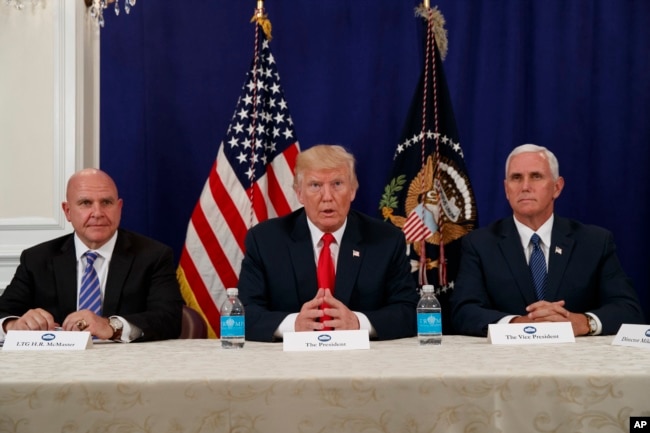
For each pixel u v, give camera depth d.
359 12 4.83
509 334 2.68
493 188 4.78
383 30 4.82
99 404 1.68
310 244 3.32
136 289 3.37
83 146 4.38
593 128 4.82
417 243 4.19
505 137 4.76
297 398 1.69
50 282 3.40
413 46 4.81
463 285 3.50
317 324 2.87
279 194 4.35
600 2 4.82
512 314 3.46
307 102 4.82
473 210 4.32
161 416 1.68
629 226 4.79
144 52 4.72
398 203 4.30
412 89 4.80
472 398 1.70
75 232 3.53
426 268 4.21
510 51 4.77
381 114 4.82
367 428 1.69
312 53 4.82
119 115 4.70
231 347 2.60
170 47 4.75
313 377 1.70
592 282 3.46
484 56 4.80
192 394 1.68
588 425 1.69
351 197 3.38
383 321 3.00
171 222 4.74
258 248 3.34
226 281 4.25
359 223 3.41
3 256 4.23
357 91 4.82
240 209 4.29
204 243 4.27
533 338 2.67
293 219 3.46
